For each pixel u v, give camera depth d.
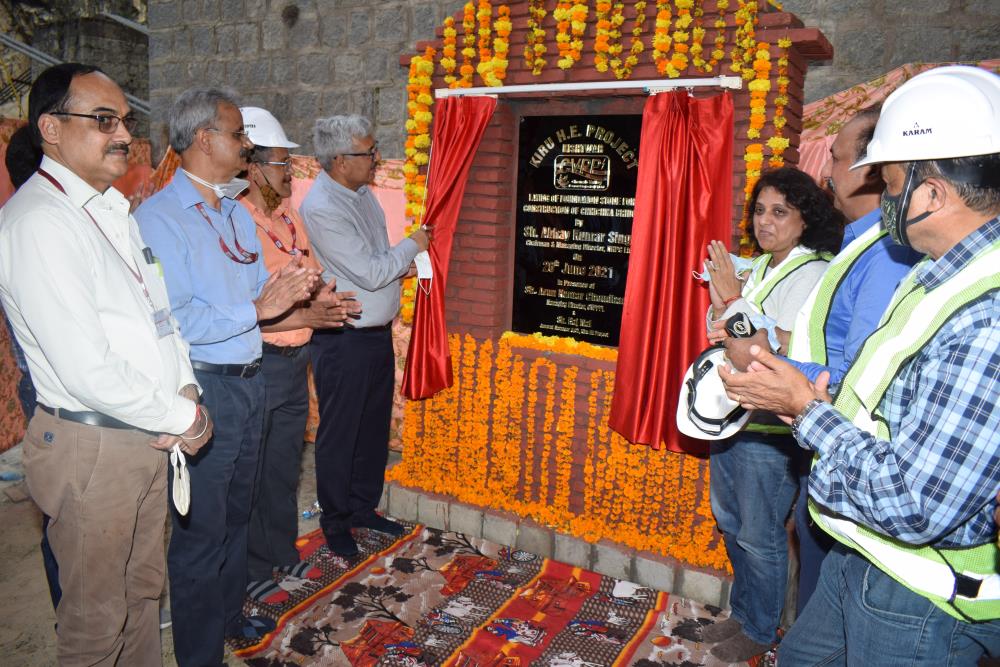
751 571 2.78
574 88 3.45
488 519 3.84
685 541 3.47
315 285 2.81
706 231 3.23
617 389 3.44
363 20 4.62
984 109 1.34
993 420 1.28
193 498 2.55
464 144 3.72
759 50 3.10
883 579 1.53
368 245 3.55
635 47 3.32
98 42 9.59
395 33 4.54
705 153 3.21
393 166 4.66
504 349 3.87
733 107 3.19
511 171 3.86
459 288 3.97
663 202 3.27
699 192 3.22
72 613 2.15
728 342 2.33
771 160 3.14
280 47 4.91
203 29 5.16
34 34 9.77
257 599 3.26
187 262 2.51
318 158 3.51
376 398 3.77
